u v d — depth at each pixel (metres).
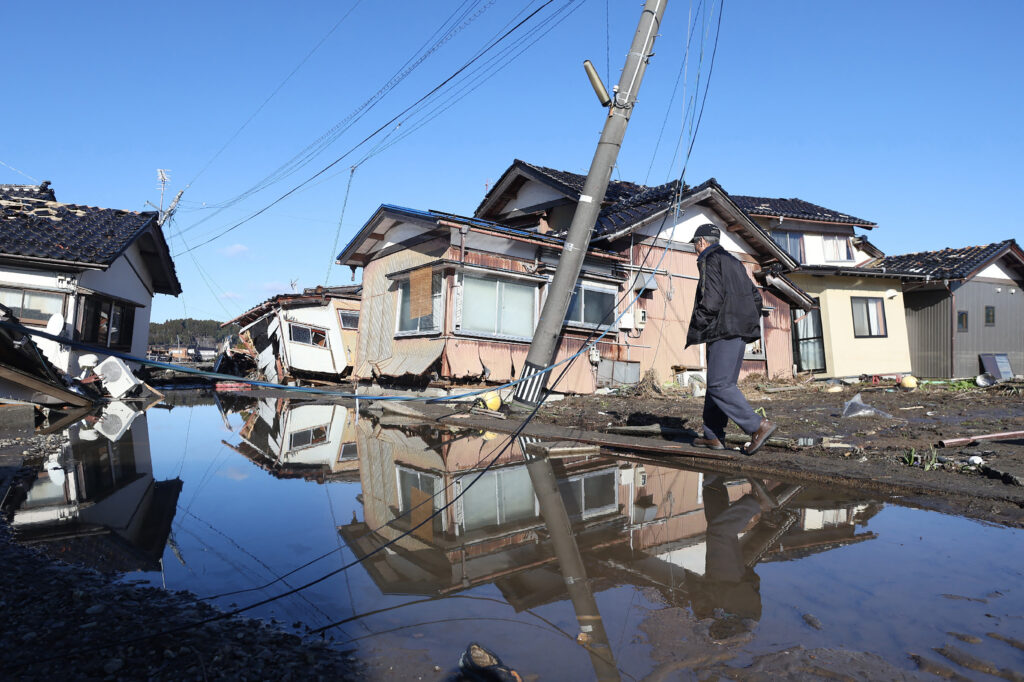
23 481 4.34
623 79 9.65
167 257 16.83
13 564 2.46
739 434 5.62
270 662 1.69
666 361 13.53
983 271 17.94
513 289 11.88
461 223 10.84
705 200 13.92
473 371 11.25
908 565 2.47
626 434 6.54
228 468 5.01
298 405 12.32
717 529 3.06
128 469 4.90
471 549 2.80
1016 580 2.28
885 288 16.95
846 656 1.69
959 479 3.96
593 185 9.73
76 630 1.87
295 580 2.38
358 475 4.72
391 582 2.37
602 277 12.41
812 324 16.45
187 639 1.83
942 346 17.28
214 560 2.63
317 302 18.64
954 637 1.81
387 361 13.31
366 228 14.00
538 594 2.23
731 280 4.77
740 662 1.67
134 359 3.24
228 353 23.59
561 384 11.70
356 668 1.67
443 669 1.66
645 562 2.58
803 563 2.51
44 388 8.20
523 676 1.61
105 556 2.64
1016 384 10.46
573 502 3.73
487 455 5.70
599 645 1.80
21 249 11.84
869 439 5.67
